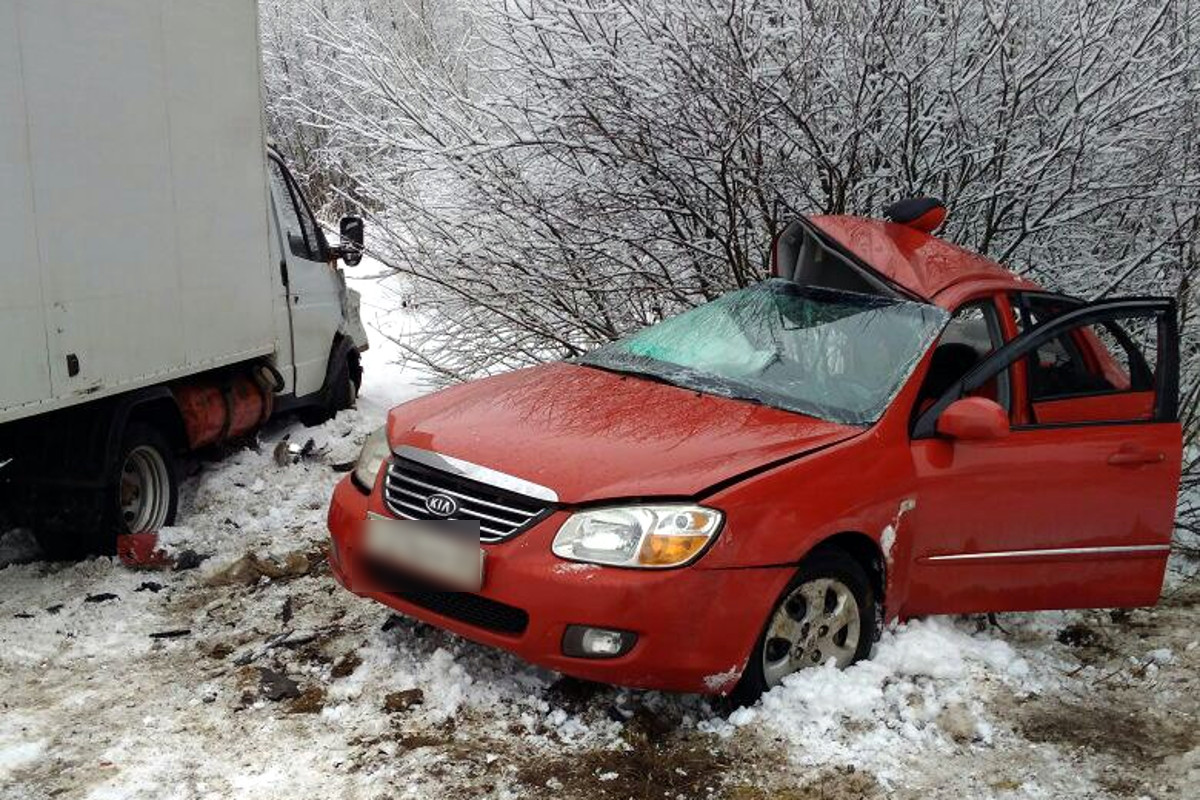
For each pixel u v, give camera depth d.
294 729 3.64
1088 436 4.48
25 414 4.35
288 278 7.47
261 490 6.61
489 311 7.79
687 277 7.50
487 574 3.54
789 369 4.54
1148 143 7.01
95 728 3.64
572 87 6.88
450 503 3.69
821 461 3.82
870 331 4.59
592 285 7.36
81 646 4.31
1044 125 6.97
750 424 4.00
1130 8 6.68
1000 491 4.27
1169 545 4.70
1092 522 4.49
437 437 3.96
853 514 3.82
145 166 5.19
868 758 3.55
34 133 4.37
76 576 5.07
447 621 3.70
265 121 6.55
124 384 5.06
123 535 5.33
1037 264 7.33
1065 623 4.91
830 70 6.73
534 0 7.06
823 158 6.83
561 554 3.45
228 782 3.32
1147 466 4.57
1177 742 3.82
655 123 6.77
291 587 4.99
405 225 7.70
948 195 7.14
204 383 6.32
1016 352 4.43
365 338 9.23
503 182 7.22
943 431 4.14
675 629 3.43
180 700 3.86
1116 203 7.15
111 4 4.88
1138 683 4.30
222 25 5.93
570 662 3.43
